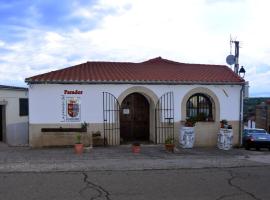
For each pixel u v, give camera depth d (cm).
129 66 2056
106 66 2028
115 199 830
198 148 1755
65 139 1706
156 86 1794
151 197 848
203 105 1877
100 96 1744
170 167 1235
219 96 1853
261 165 1309
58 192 887
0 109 2108
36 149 1642
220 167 1257
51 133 1700
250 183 1006
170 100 1805
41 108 1706
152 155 1494
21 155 1457
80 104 1730
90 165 1246
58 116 1717
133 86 1770
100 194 872
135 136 1886
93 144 1722
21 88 2298
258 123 4634
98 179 1039
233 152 1656
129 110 1880
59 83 1706
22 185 955
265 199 841
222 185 978
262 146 2138
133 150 1556
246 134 2250
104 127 1747
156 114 1794
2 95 2056
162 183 995
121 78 1764
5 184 966
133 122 1884
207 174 1130
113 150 1609
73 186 950
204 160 1388
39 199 823
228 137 1734
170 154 1534
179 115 1814
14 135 2214
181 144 1756
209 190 921
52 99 1712
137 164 1276
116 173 1128
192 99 1862
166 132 1800
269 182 1022
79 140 1569
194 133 1777
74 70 1889
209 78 1856
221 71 2044
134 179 1044
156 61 2272
